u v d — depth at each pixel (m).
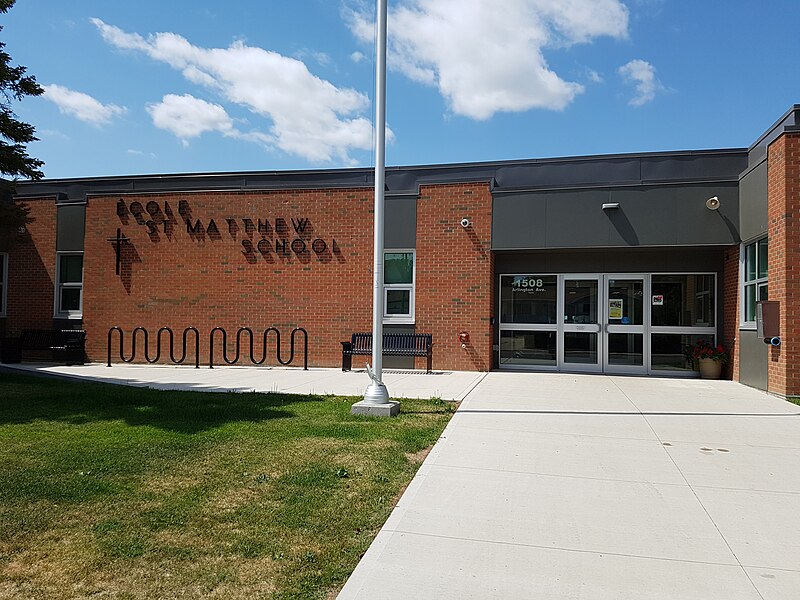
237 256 15.67
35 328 16.86
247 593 3.52
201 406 8.93
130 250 16.27
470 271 14.32
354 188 15.10
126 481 5.39
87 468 5.74
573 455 6.59
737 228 12.79
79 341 16.06
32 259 16.92
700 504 5.14
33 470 5.64
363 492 5.25
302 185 15.85
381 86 8.88
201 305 15.82
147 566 3.81
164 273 16.05
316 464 6.00
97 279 16.44
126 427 7.47
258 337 15.48
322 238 15.24
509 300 15.09
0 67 13.54
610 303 14.49
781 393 10.36
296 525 4.51
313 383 11.94
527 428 7.84
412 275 14.86
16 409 8.60
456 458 6.41
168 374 13.48
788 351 10.24
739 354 12.56
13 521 4.45
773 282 10.84
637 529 4.61
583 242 13.62
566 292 14.77
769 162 11.09
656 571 3.92
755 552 4.22
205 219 15.88
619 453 6.69
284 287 15.39
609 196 13.53
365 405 8.48
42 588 3.51
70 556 3.91
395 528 4.54
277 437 7.05
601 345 14.48
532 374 13.88
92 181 17.27
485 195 14.26
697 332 13.98
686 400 10.09
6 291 17.06
